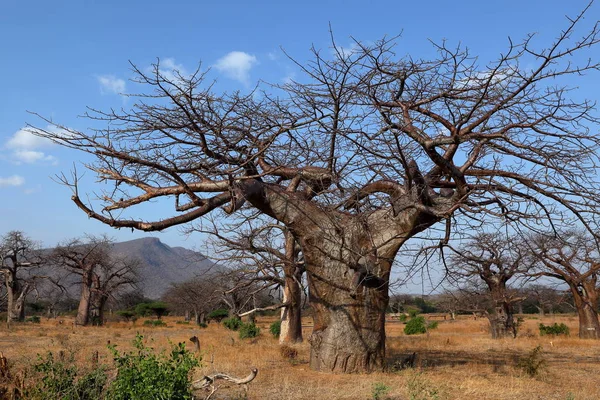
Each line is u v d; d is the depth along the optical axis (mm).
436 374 11422
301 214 11203
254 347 18234
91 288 49312
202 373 10148
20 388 7168
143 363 6555
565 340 25281
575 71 8664
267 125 9797
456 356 16234
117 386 6465
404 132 9641
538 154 9695
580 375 12289
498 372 12008
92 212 9242
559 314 66625
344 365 10969
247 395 8719
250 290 19391
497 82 9055
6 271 51938
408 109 10164
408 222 10844
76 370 7191
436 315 56344
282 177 11641
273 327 27109
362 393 8852
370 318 11156
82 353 13219
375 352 11180
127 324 53469
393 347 19172
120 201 9859
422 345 20766
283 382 9875
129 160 9398
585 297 27469
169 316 80125
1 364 7840
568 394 9188
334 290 11172
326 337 11195
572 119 9383
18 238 52594
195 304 47281
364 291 11102
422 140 9445
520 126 9914
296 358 14586
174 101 8680
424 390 8695
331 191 9938
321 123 9102
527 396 9227
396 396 8656
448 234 10344
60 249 48125
